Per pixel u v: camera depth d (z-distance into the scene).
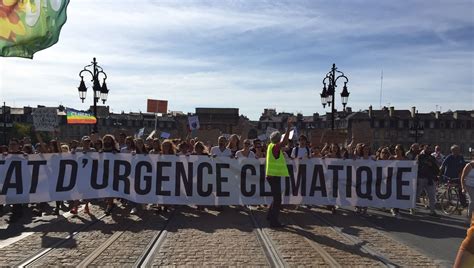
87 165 11.23
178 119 106.75
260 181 11.79
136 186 11.41
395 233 9.39
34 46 10.05
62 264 6.77
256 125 108.56
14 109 99.12
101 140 12.38
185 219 10.60
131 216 10.99
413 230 9.76
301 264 6.86
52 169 11.01
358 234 9.11
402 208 11.88
